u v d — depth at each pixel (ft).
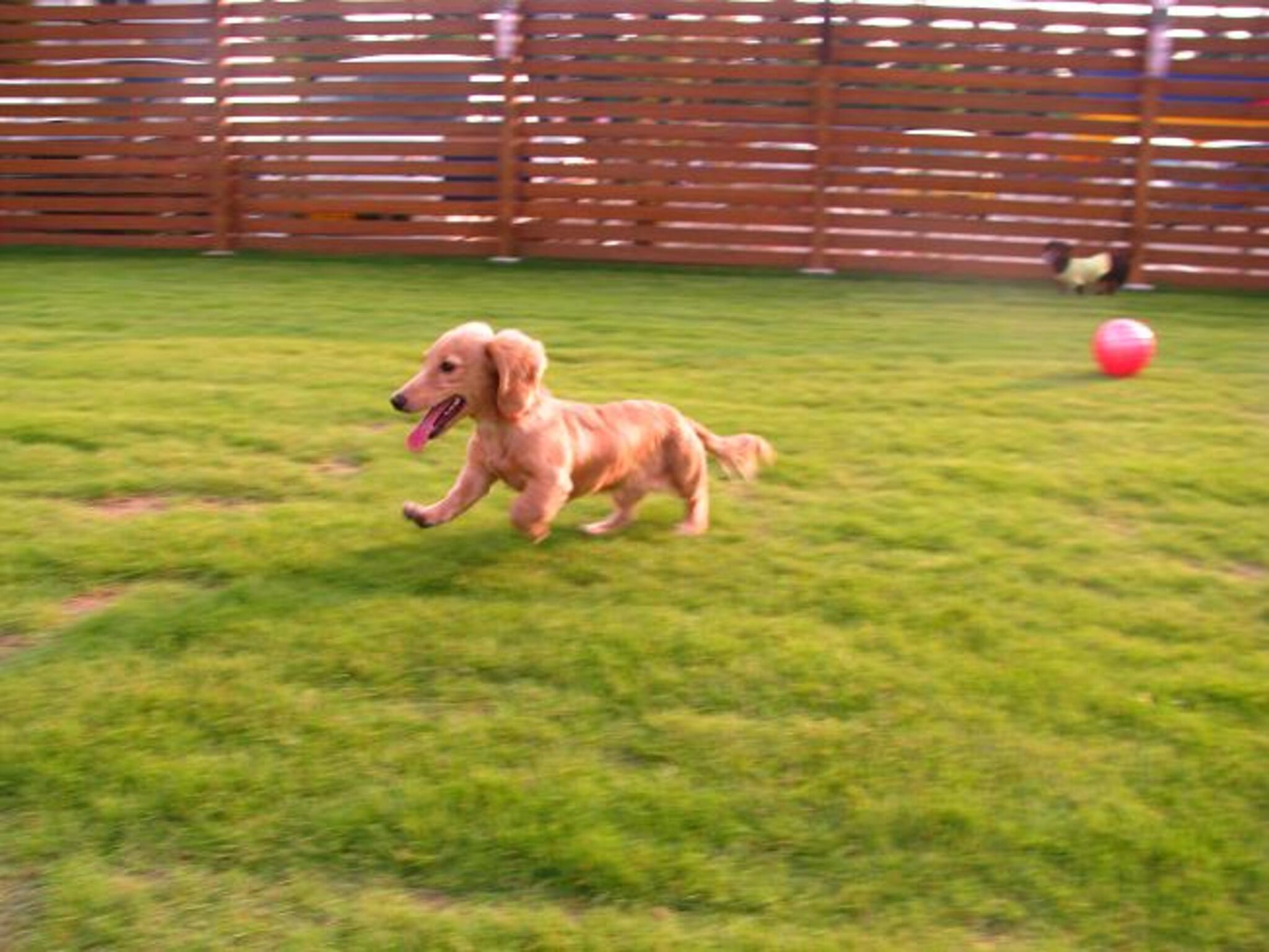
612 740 9.91
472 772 9.40
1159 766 9.70
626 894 8.22
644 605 12.37
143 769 9.32
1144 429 19.29
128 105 37.45
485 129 36.24
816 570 13.39
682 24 34.83
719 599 12.57
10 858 8.42
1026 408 20.48
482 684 10.73
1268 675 11.23
